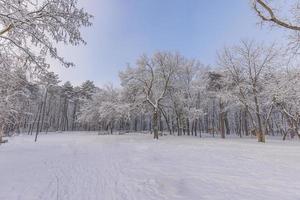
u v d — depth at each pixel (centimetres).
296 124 2469
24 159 1190
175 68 3164
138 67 3105
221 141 2378
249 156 1203
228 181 661
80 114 5734
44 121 5750
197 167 901
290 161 1020
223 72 2744
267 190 563
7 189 609
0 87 749
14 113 999
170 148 1684
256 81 2508
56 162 1084
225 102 3055
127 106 3130
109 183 665
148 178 720
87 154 1415
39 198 532
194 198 512
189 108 3612
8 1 515
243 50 2611
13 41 580
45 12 591
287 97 1894
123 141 2534
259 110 2506
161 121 4497
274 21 997
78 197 535
